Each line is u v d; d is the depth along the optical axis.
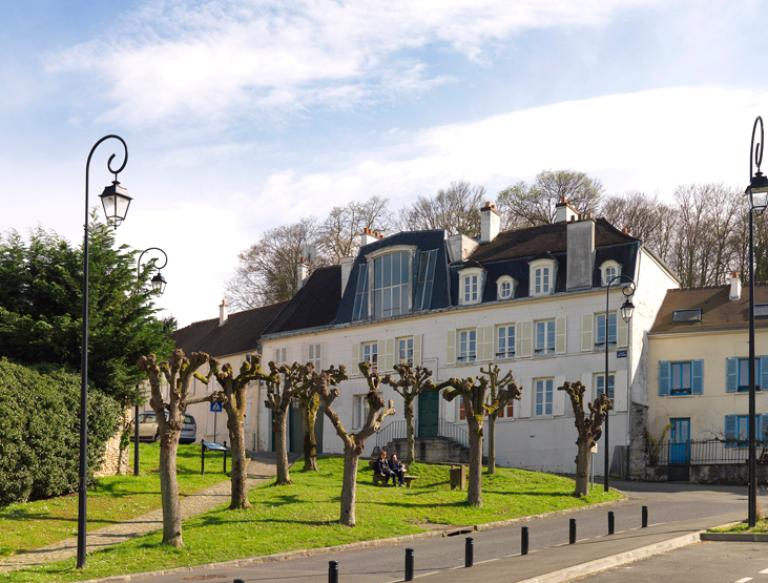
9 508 24.20
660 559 17.58
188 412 56.69
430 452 43.38
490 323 44.25
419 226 65.62
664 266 44.88
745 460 39.12
